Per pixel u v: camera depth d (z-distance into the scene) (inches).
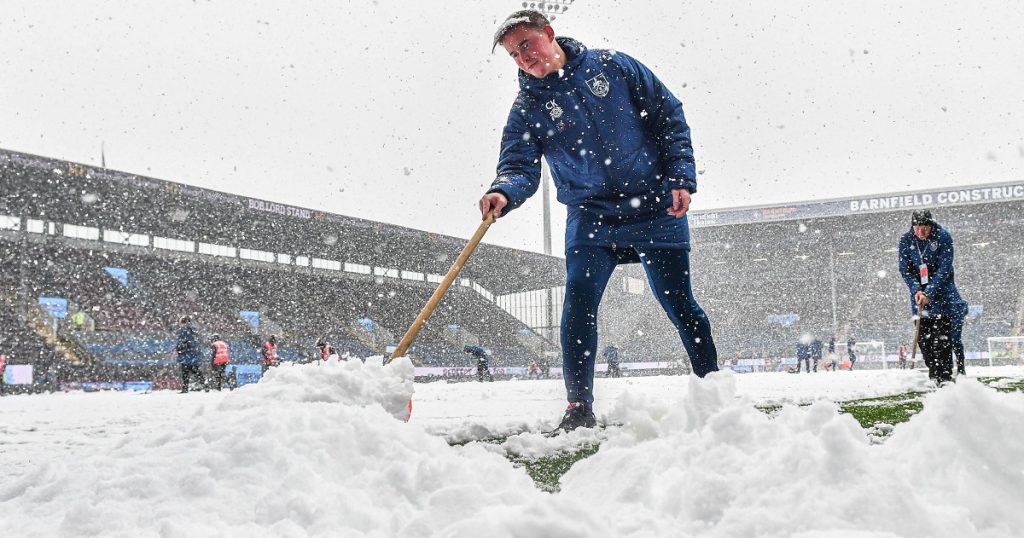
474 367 1353.3
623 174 132.0
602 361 1644.9
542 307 1898.4
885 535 41.6
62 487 62.0
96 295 1103.0
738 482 50.6
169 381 958.4
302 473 59.2
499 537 42.1
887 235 1833.2
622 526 49.6
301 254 1401.3
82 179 1055.0
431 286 1635.1
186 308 1192.8
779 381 433.7
